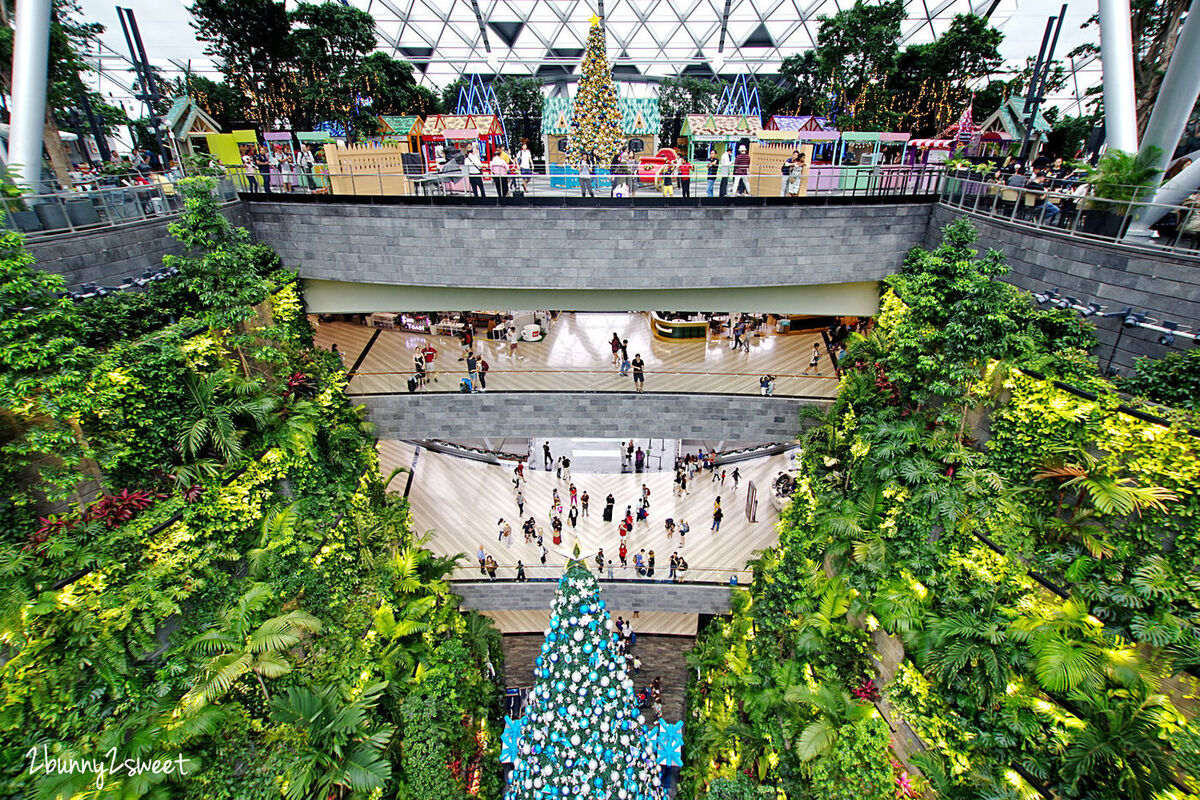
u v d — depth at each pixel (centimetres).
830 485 1717
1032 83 2267
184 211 1488
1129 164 1120
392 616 1672
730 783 1622
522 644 2412
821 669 1535
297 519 1469
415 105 4519
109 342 1177
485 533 2403
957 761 1155
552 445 3048
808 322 2792
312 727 1247
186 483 1233
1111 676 902
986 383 1239
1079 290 1191
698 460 2855
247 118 3416
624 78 6062
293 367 1753
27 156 1340
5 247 920
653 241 1791
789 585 1788
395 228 1797
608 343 2739
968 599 1203
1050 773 1012
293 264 1875
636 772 1460
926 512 1296
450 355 2556
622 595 2188
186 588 1195
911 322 1398
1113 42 1303
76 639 970
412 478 2742
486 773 1817
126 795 929
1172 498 898
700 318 2819
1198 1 1067
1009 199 1423
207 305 1372
